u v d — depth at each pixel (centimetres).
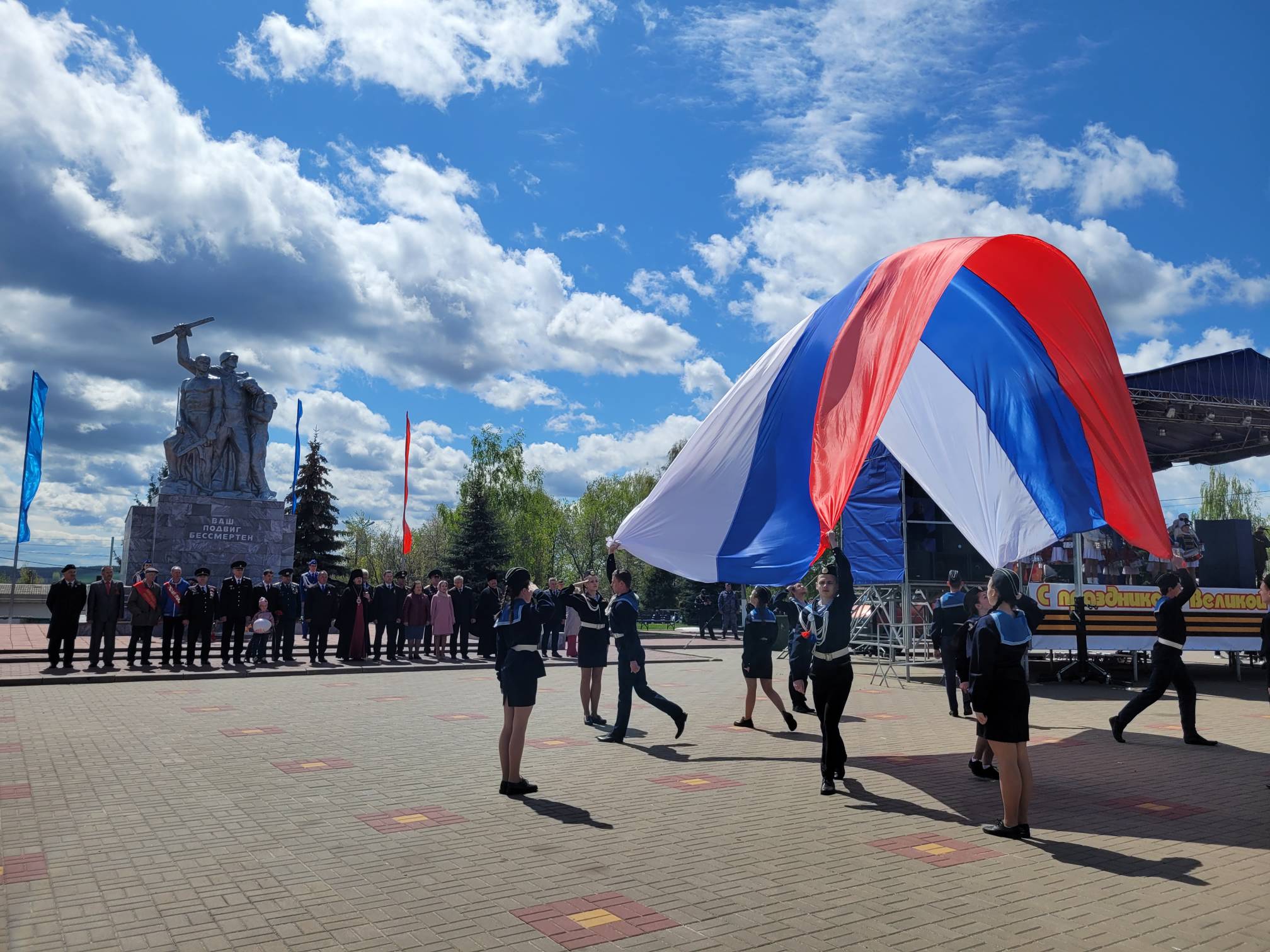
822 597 784
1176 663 1023
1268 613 928
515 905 461
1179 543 1989
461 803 694
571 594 1135
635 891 487
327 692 1434
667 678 1805
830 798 729
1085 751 979
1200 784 802
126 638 2359
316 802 689
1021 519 1207
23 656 1928
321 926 429
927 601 1919
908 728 1123
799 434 1098
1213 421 2028
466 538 4866
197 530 2695
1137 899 483
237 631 1805
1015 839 607
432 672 1822
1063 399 1161
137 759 852
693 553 1120
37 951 395
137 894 474
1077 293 1074
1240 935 430
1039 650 1802
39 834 591
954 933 430
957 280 1158
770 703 1386
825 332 1102
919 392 1304
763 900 474
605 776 809
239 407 2811
